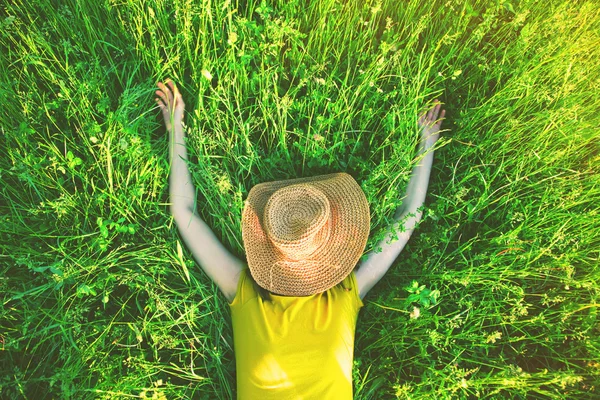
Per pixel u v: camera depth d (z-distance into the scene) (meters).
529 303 2.96
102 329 2.80
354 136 3.14
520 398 2.83
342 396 2.45
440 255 3.04
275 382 2.44
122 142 2.65
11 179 2.96
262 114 3.13
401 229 2.74
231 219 2.86
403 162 2.88
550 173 3.00
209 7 2.72
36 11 3.07
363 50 3.28
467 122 3.13
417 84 2.97
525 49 3.09
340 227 2.67
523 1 3.24
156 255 2.94
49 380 2.73
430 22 3.25
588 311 2.89
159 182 2.89
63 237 2.84
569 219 2.78
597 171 3.04
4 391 2.70
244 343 2.54
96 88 2.95
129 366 2.77
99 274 2.81
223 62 3.02
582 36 3.02
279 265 2.61
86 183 2.84
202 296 2.85
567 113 2.84
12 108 2.87
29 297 2.77
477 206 3.00
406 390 2.71
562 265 2.80
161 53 3.16
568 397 2.80
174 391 2.80
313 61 3.15
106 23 3.16
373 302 2.93
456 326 2.77
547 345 2.87
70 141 2.91
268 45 2.96
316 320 2.53
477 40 3.00
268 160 3.00
